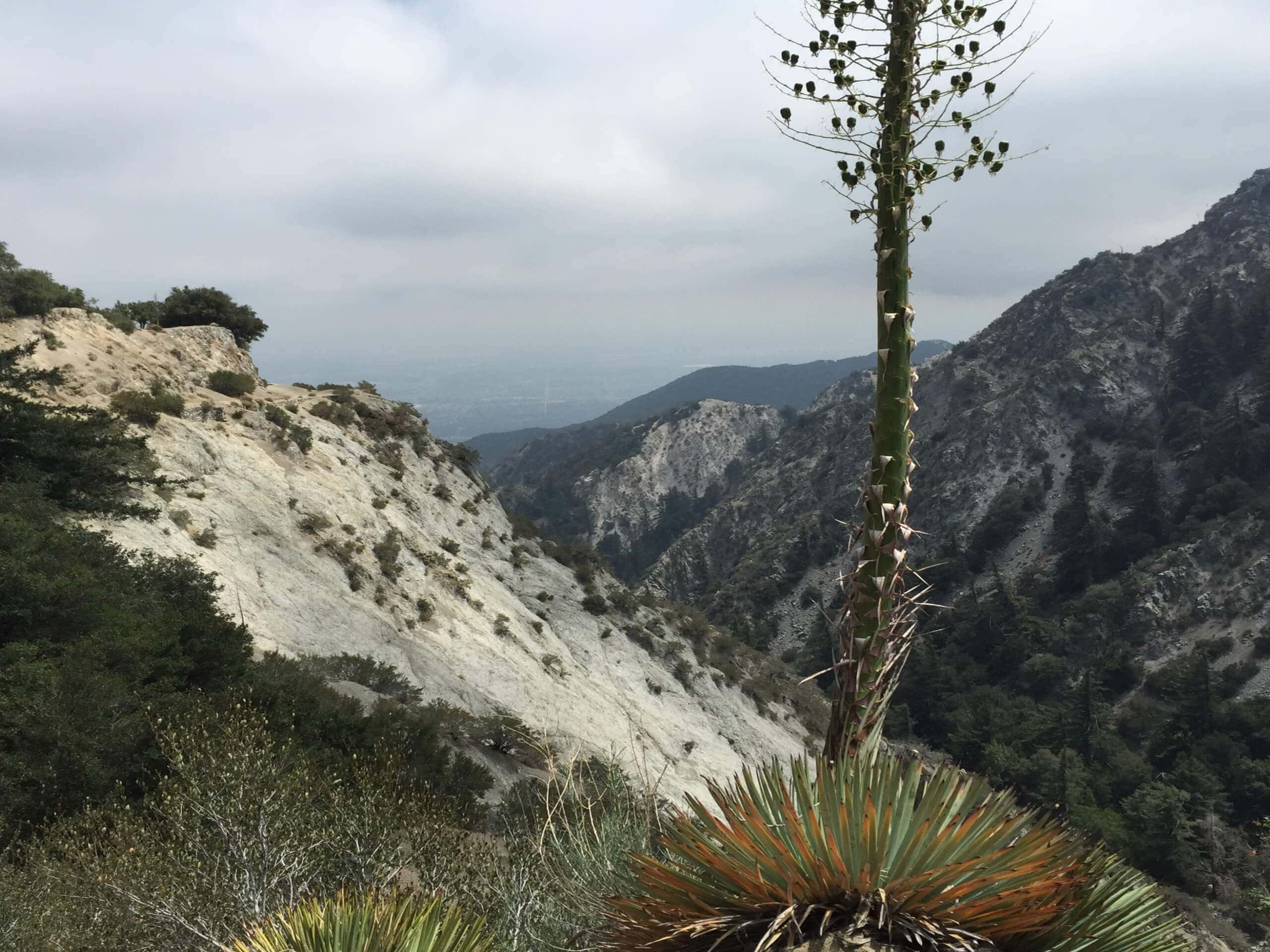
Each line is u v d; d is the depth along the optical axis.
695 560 188.12
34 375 24.50
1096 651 103.06
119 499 25.91
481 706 30.95
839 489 174.88
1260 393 133.12
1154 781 74.12
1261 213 190.62
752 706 48.03
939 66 2.55
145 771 9.82
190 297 46.91
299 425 38.03
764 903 2.22
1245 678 90.62
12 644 12.03
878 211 2.61
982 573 131.38
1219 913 24.38
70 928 5.22
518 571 45.44
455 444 48.62
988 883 2.10
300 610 28.95
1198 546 110.69
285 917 3.38
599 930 2.77
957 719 87.62
